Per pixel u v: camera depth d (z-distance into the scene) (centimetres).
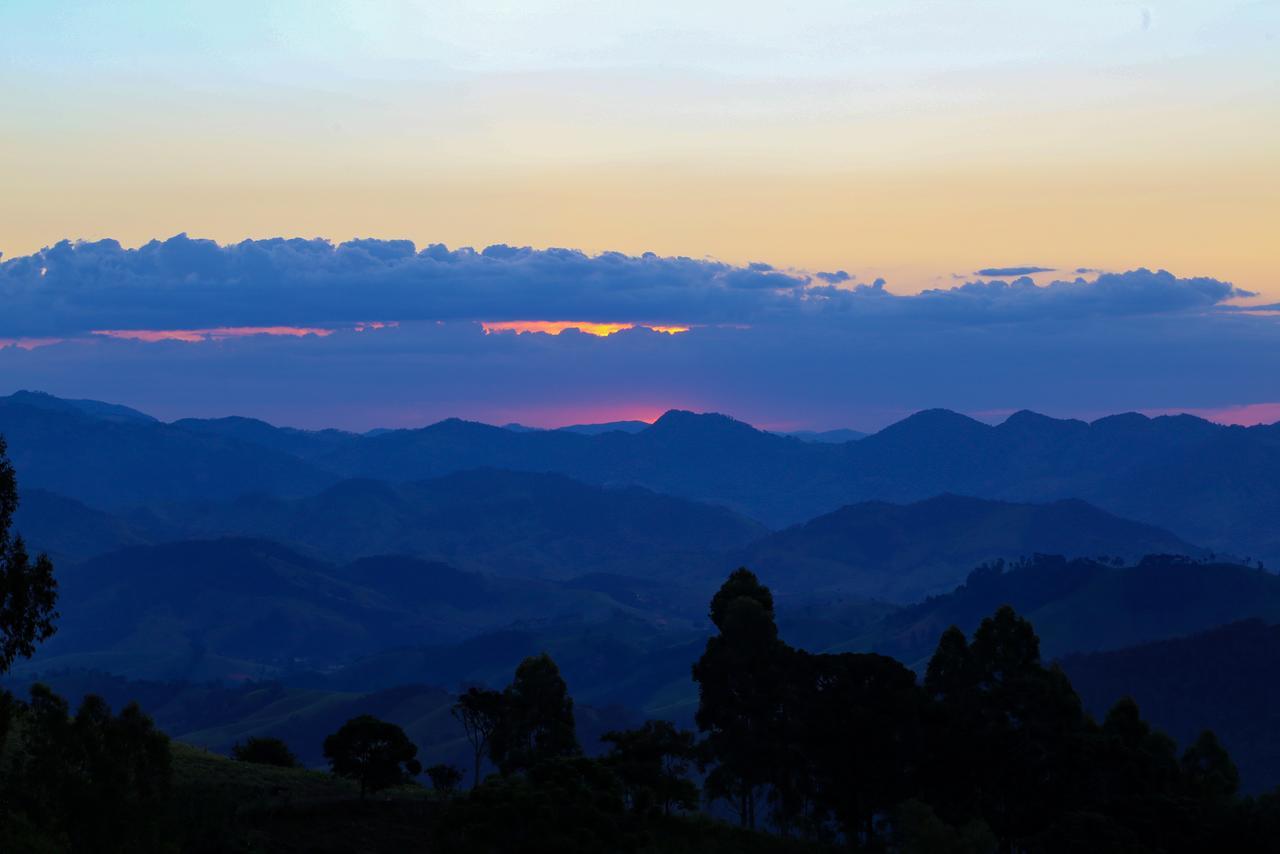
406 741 7381
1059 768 8094
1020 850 8412
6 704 4691
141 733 5000
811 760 8481
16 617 4378
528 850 5956
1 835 4462
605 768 6862
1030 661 8731
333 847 6344
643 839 6500
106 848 4753
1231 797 8450
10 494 4450
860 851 8250
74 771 4791
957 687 8656
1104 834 7294
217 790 6888
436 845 6209
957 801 8200
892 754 8225
